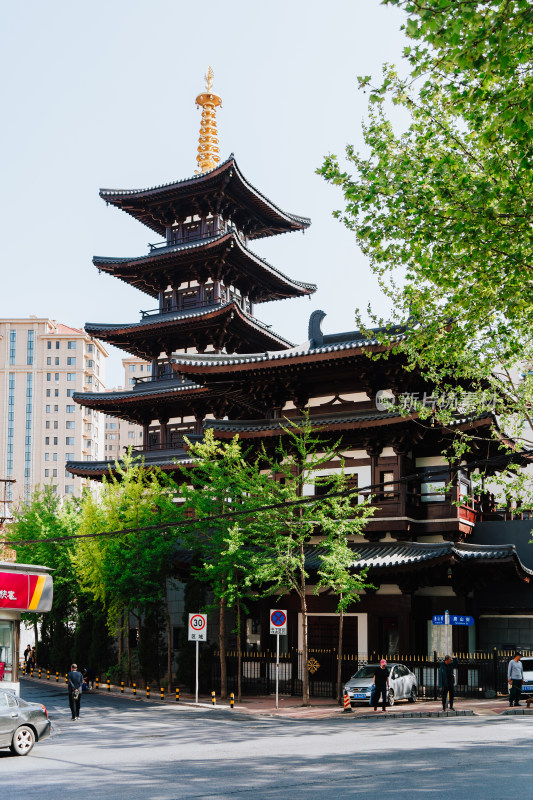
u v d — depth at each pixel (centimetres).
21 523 5747
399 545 3956
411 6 1215
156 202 5797
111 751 2166
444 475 4041
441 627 3962
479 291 1880
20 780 1695
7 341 17088
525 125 1300
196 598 4041
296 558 3503
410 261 2102
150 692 4088
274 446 4300
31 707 2159
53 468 16625
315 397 4391
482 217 1636
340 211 2094
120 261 5712
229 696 3859
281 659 4028
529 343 2622
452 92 1480
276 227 6306
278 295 6325
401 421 3822
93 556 4312
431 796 1426
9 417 16800
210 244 5291
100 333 5581
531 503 3136
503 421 3209
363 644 3922
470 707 3288
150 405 5350
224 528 3716
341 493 1756
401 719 2966
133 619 4875
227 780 1642
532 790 1480
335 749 2112
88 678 4097
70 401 16838
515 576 3838
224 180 5462
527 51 1325
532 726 2622
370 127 2134
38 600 2838
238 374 4391
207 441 3984
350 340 4538
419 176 1894
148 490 4753
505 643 4222
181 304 5684
